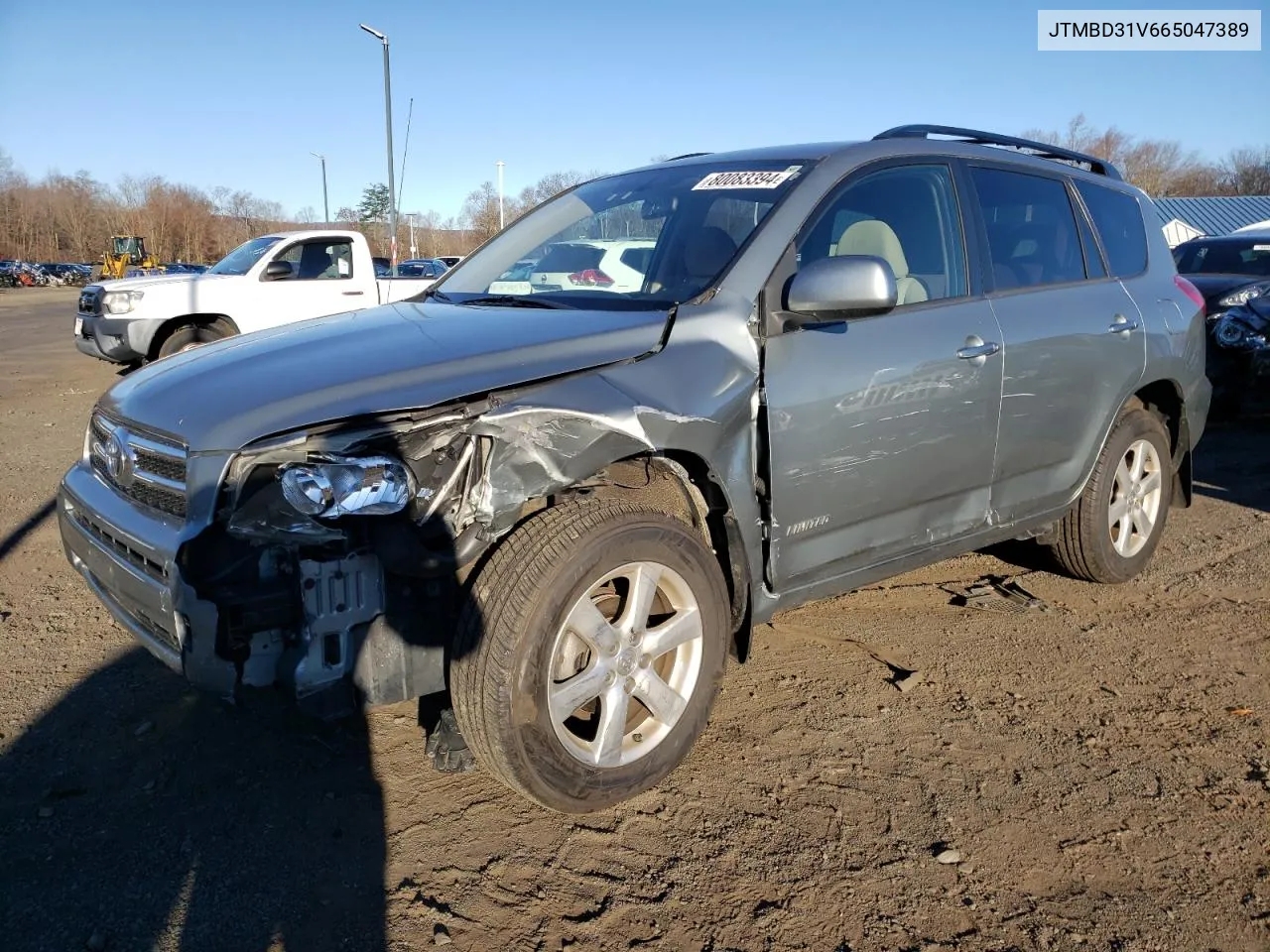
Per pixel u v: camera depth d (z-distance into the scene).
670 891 2.46
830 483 3.13
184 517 2.52
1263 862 2.56
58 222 79.50
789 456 2.99
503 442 2.50
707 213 3.41
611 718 2.71
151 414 2.73
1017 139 4.20
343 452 2.38
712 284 3.07
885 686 3.58
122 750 3.12
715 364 2.88
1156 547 4.90
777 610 3.16
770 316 3.03
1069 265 4.14
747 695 3.51
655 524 2.73
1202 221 32.22
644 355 2.83
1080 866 2.55
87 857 2.59
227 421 2.48
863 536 3.32
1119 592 4.55
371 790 2.91
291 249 11.13
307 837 2.68
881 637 4.03
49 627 4.07
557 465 2.56
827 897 2.44
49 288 54.12
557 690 2.60
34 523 5.61
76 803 2.83
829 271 2.87
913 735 3.23
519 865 2.56
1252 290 8.98
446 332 3.01
